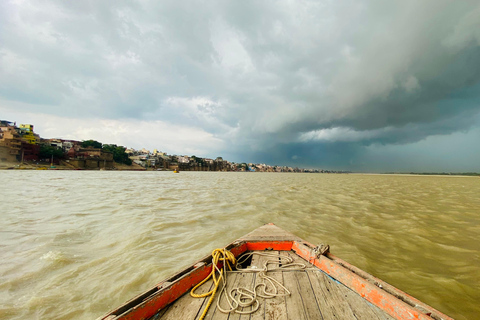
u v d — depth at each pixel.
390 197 21.25
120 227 9.58
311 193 23.55
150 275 5.60
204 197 19.08
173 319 2.90
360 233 9.45
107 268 5.96
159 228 9.46
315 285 3.74
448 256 7.22
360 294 3.46
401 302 2.92
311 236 8.95
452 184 45.97
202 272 3.92
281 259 4.88
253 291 3.53
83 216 11.55
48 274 5.62
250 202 16.67
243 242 5.40
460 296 5.05
